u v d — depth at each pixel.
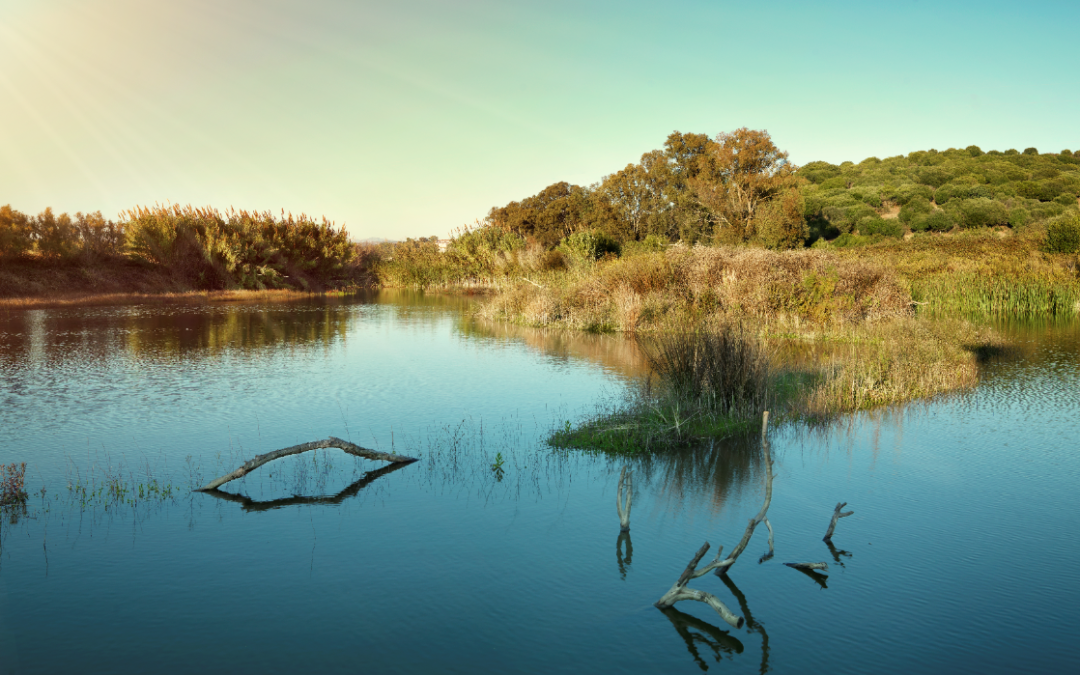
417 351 16.73
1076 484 7.06
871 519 6.19
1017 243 38.38
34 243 22.55
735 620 4.32
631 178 53.59
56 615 4.63
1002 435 8.88
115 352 16.48
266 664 4.07
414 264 48.88
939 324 16.23
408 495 6.92
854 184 76.31
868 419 9.76
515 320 23.86
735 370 10.03
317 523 6.21
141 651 4.20
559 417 10.04
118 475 7.54
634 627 4.48
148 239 35.34
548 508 6.53
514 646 4.25
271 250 40.28
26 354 16.05
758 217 41.59
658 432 8.67
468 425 9.61
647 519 6.25
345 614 4.64
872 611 4.65
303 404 10.93
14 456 8.17
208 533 6.00
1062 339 17.70
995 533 5.89
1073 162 85.50
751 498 6.75
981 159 84.88
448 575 5.19
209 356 15.88
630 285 22.28
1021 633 4.38
